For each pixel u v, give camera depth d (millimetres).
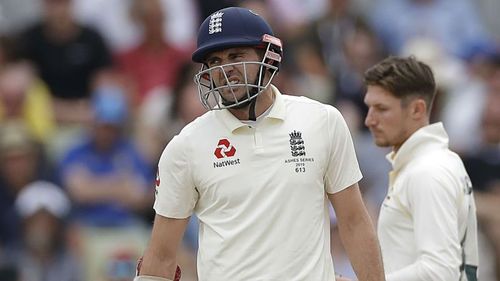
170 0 38062
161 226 16047
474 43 40250
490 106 36250
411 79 18719
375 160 34719
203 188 15711
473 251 18594
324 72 37344
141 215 33750
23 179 32688
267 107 15789
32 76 36500
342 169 15898
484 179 35219
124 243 32719
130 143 34531
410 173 18094
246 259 15375
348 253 16156
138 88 37312
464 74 38281
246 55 15508
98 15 38094
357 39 38250
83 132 35312
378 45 38719
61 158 34219
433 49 38906
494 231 33969
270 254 15328
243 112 15719
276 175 15453
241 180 15492
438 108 36938
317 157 15625
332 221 29453
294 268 15328
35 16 38938
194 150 15703
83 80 37062
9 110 35500
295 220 15414
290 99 16031
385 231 18422
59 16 37156
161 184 15977
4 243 32125
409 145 18516
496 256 33625
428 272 17375
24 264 31875
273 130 15672
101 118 34031
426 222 17641
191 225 31625
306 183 15500
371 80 19031
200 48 15547
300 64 37094
